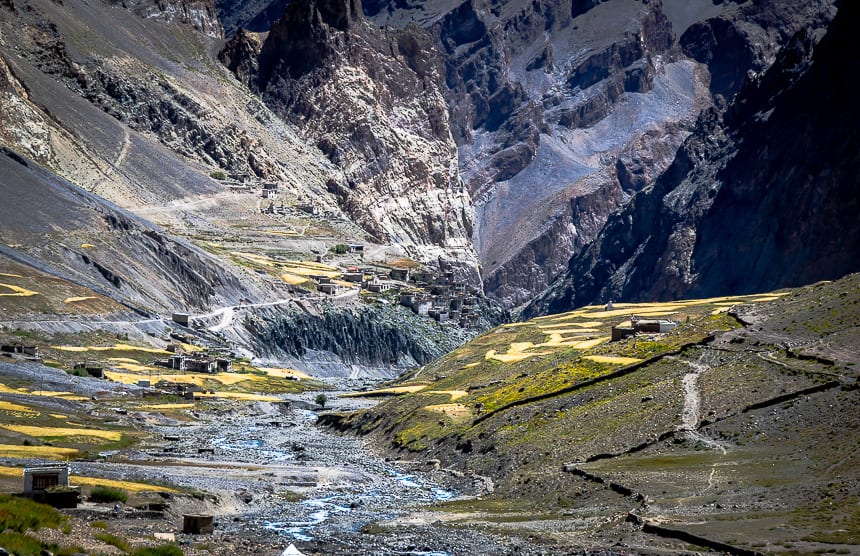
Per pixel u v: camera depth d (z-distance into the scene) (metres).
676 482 159.50
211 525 150.50
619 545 135.00
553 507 165.38
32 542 106.75
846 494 139.12
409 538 148.88
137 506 160.88
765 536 128.25
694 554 126.06
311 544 145.00
